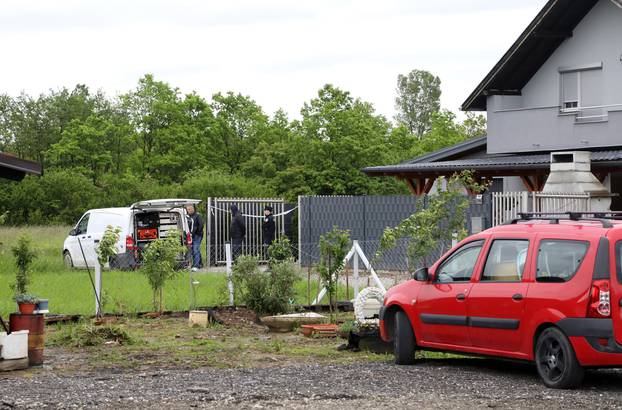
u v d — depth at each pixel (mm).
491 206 26766
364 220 33000
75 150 80500
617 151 32938
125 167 81688
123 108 90688
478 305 13148
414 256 18266
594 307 11664
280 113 86000
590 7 34500
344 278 27953
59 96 94000
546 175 32594
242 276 20281
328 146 63219
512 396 11320
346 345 15867
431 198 18922
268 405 10805
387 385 12180
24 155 92688
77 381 12742
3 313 20109
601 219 12438
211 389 11914
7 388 12172
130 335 17250
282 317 18328
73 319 19500
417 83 145875
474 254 13594
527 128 35531
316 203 34031
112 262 32312
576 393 11531
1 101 93188
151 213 32969
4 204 62938
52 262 34344
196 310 20078
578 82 35094
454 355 15555
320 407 10648
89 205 63906
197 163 79750
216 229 35594
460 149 38594
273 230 35125
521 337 12508
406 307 14281
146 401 11125
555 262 12320
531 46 35375
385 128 87875
